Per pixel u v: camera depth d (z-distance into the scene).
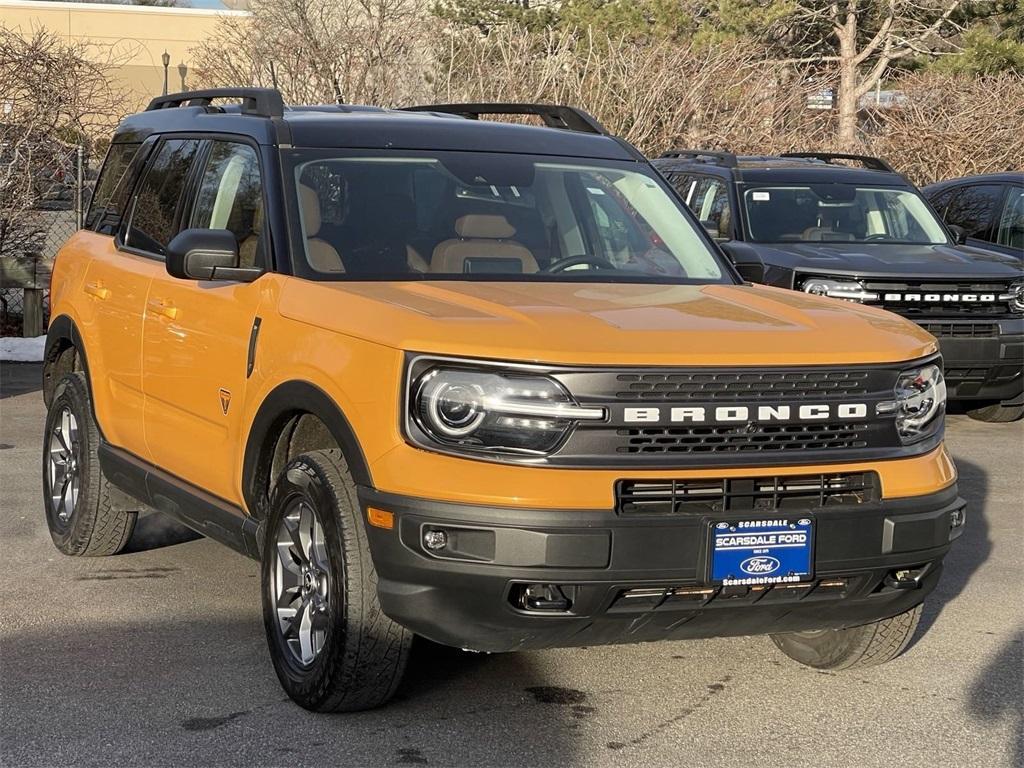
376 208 5.38
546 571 4.11
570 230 5.63
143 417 6.02
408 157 5.66
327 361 4.58
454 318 4.40
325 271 5.09
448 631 4.26
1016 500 8.48
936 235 12.02
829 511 4.38
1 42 15.10
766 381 4.38
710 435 4.30
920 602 4.77
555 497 4.12
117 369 6.27
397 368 4.30
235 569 6.56
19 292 15.21
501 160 5.82
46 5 50.16
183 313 5.63
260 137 5.61
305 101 20.38
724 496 4.30
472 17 30.00
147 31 49.75
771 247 11.40
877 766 4.39
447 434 4.21
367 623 4.44
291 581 4.88
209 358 5.39
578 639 4.34
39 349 13.41
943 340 10.49
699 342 4.38
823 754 4.47
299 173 5.40
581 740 4.54
